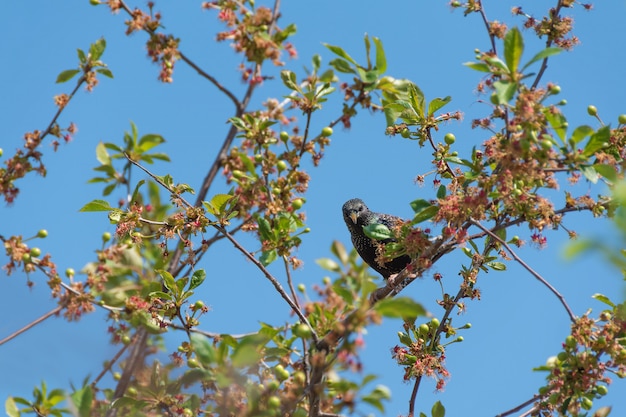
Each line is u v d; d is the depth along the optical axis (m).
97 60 11.56
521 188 11.38
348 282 8.51
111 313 10.51
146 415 9.88
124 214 11.88
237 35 10.55
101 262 10.30
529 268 10.91
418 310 8.01
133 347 10.52
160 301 11.25
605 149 11.66
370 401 8.27
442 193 11.44
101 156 12.76
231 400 9.43
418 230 11.55
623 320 11.12
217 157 11.56
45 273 9.98
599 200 11.13
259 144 10.95
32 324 8.92
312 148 11.05
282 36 10.83
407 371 13.02
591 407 11.11
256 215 11.30
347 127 11.08
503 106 11.53
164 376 10.45
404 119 12.89
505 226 11.55
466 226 12.06
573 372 10.82
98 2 11.16
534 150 10.61
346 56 10.99
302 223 11.36
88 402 8.88
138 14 11.17
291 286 10.99
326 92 11.09
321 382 8.80
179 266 12.06
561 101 10.98
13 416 10.11
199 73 11.30
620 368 10.91
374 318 7.96
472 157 12.11
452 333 13.23
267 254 11.38
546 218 11.08
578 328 10.73
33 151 11.38
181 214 11.67
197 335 9.24
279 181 10.97
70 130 11.55
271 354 10.27
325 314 9.79
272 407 8.89
